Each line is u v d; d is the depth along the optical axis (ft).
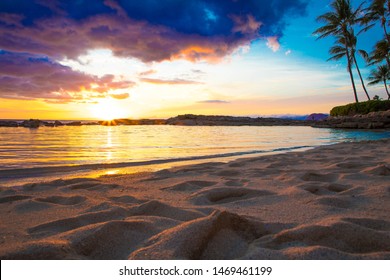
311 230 5.74
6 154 24.97
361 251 5.26
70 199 9.20
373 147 27.94
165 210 7.61
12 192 10.51
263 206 8.12
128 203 8.77
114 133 62.64
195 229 5.41
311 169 15.01
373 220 6.55
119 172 16.66
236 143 37.99
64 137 47.24
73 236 5.43
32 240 5.72
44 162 20.40
